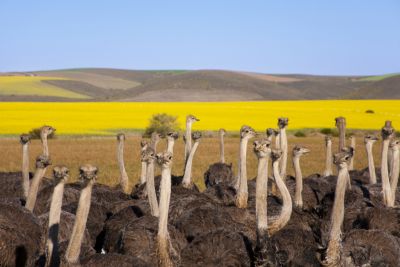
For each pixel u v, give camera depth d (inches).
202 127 2753.4
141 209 473.7
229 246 368.5
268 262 367.9
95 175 310.7
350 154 374.0
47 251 331.0
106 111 3496.6
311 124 2910.9
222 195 574.2
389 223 466.6
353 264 379.6
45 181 655.8
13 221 395.5
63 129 2652.6
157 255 366.6
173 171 1209.4
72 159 1517.0
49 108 3654.0
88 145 2012.8
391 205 547.8
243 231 414.9
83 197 313.7
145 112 3449.8
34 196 436.1
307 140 2289.6
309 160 1478.8
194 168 1275.8
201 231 418.0
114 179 1072.2
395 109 3651.6
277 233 394.0
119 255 345.7
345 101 4379.9
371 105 3944.4
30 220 404.8
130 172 1199.6
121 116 3230.8
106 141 2226.9
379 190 615.8
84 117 3159.5
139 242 384.2
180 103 4281.5
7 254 378.3
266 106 3949.3
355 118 3107.8
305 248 375.6
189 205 474.3
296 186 540.7
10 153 1651.1
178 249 392.5
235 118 3125.0
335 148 1877.5
